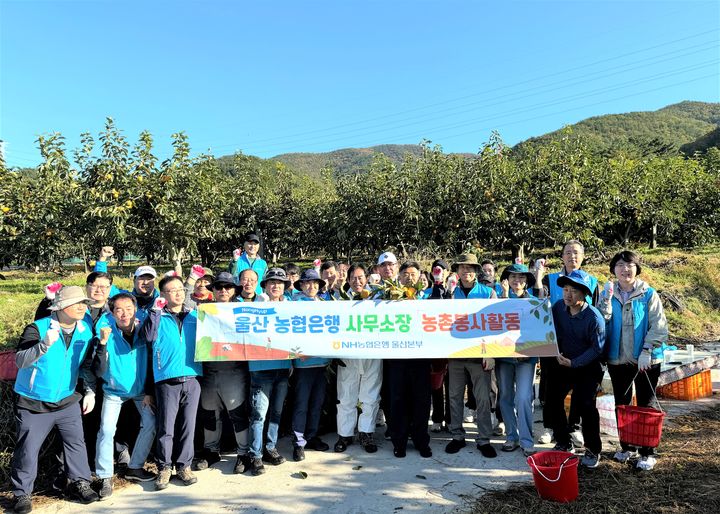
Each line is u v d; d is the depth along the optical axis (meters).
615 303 4.53
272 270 5.04
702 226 23.34
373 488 4.02
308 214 25.42
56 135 14.40
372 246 19.06
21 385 3.78
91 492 3.89
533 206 15.27
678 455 4.47
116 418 4.12
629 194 19.70
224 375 4.45
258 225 24.42
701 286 13.64
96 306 4.50
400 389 4.71
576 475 3.71
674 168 24.33
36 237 14.48
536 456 3.94
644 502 3.62
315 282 5.09
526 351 4.48
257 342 4.48
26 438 3.73
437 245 16.47
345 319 4.62
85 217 13.62
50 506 3.84
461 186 15.98
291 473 4.36
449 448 4.80
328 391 5.54
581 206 16.25
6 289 15.38
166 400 4.15
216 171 16.92
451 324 4.60
